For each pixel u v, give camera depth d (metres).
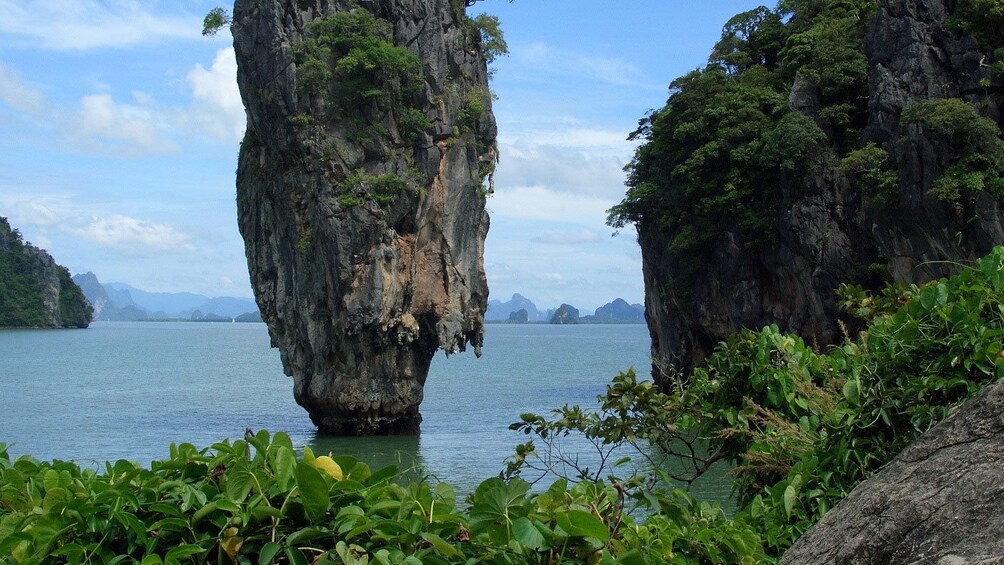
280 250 55.56
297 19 52.28
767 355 7.73
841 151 56.06
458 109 55.81
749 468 7.13
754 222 58.12
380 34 52.91
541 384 91.75
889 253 50.91
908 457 3.93
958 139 47.53
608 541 3.99
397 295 52.88
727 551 5.00
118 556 3.92
